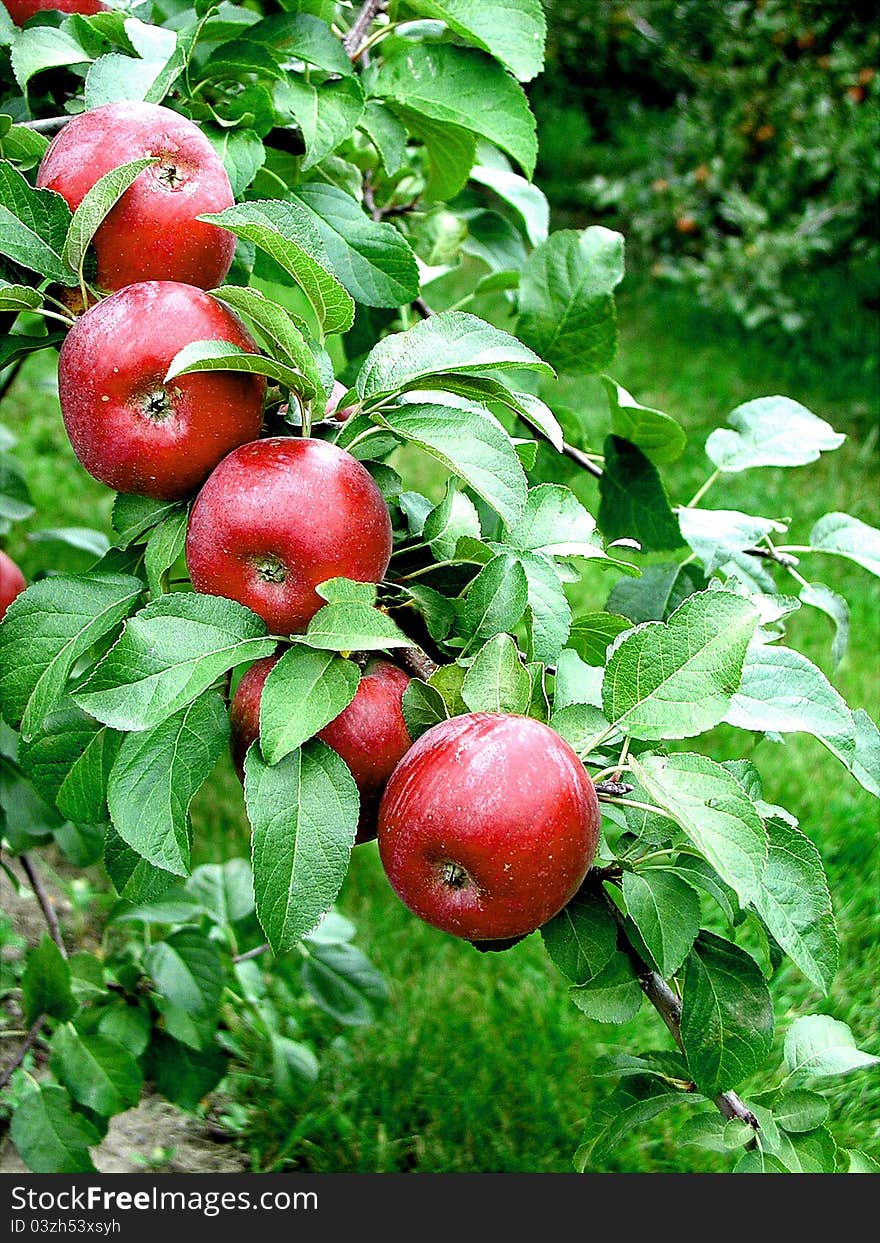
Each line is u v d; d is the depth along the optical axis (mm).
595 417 2746
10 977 1178
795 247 3191
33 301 673
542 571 679
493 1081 1311
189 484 664
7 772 1094
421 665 678
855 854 1526
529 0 835
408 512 755
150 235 678
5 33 835
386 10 881
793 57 3420
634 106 4023
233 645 627
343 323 665
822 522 904
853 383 3014
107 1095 1031
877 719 1771
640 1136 1210
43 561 2049
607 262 907
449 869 609
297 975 1456
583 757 637
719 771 617
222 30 854
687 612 633
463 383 656
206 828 1676
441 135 900
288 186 855
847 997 1344
